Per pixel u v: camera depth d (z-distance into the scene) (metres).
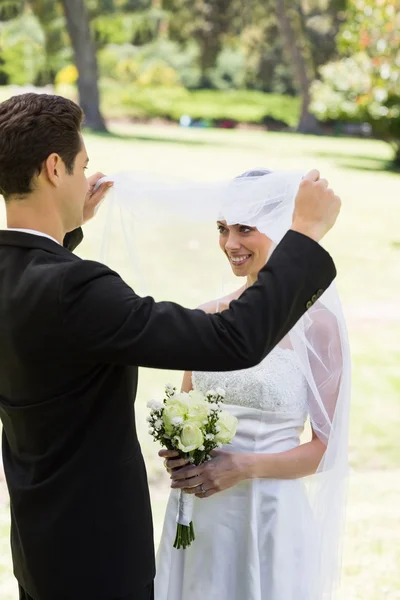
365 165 21.91
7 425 1.81
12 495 1.81
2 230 1.77
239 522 2.36
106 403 1.75
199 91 39.19
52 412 1.72
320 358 2.35
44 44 33.75
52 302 1.62
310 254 1.66
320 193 1.69
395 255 11.41
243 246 2.37
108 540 1.77
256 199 2.24
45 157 1.71
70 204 1.77
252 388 2.39
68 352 1.64
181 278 7.36
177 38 37.19
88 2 34.66
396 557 3.72
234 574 2.37
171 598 2.43
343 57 37.00
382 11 15.62
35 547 1.77
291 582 2.33
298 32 37.81
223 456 2.26
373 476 5.02
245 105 38.03
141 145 22.05
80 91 28.89
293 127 37.34
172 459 2.21
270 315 1.60
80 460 1.74
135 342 1.59
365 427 5.78
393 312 8.78
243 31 37.78
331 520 2.36
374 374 6.82
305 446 2.37
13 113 1.71
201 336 1.58
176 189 2.34
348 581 3.46
